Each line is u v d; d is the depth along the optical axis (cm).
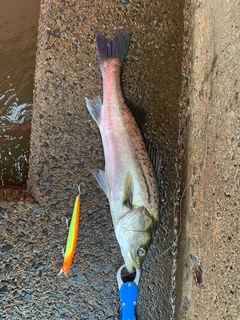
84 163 65
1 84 69
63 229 64
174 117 69
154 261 67
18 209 63
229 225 55
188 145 67
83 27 66
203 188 62
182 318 65
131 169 59
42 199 64
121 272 66
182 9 69
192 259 64
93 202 65
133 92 67
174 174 68
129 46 67
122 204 58
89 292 65
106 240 65
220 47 59
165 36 69
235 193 54
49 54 65
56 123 65
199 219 63
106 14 67
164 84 69
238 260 53
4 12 69
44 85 65
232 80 55
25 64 69
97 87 66
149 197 59
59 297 64
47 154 64
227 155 56
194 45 68
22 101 69
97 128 66
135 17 68
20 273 63
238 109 54
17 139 69
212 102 61
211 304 58
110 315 65
